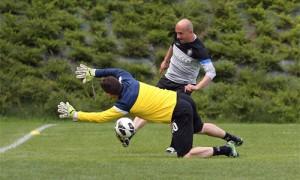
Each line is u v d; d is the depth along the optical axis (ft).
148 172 71.31
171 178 67.67
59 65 169.07
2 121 153.89
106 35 180.75
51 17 181.57
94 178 67.46
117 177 68.08
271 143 111.75
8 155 92.58
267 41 180.75
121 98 82.94
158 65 175.42
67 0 187.83
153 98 84.07
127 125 88.28
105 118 82.53
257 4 191.52
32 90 161.07
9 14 179.93
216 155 87.56
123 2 189.88
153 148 105.09
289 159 84.12
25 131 132.05
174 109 84.74
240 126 145.69
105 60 172.55
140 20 185.37
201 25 184.34
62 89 164.45
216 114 161.27
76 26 181.57
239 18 187.32
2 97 159.12
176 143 86.07
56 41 175.22
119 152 99.14
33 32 176.04
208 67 95.81
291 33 183.52
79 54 173.27
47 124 147.43
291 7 192.34
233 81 172.14
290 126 145.79
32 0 186.19
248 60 176.76
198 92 165.68
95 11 185.98
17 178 67.26
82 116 81.61
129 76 86.12
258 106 161.99
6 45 171.22
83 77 90.84
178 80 100.48
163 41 180.24
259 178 68.08
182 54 98.58
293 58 178.70
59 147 106.73
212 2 190.49
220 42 181.37
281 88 170.30
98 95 163.02
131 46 176.86
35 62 170.30
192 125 86.79
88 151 100.63
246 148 103.86
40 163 77.97
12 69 166.61
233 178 67.92
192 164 77.41
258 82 170.09
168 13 186.70
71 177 67.97
